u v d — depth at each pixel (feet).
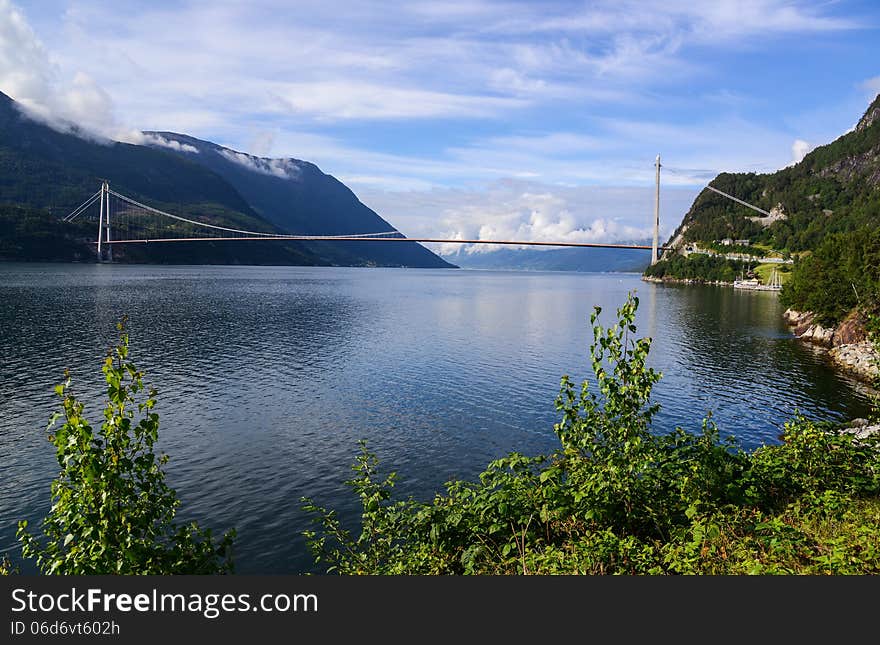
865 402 132.77
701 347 214.07
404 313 322.55
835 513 32.42
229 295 397.60
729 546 29.01
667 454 35.68
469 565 29.63
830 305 229.04
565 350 200.23
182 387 138.92
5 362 157.48
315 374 156.35
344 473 87.15
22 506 74.84
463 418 116.37
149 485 27.14
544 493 32.07
